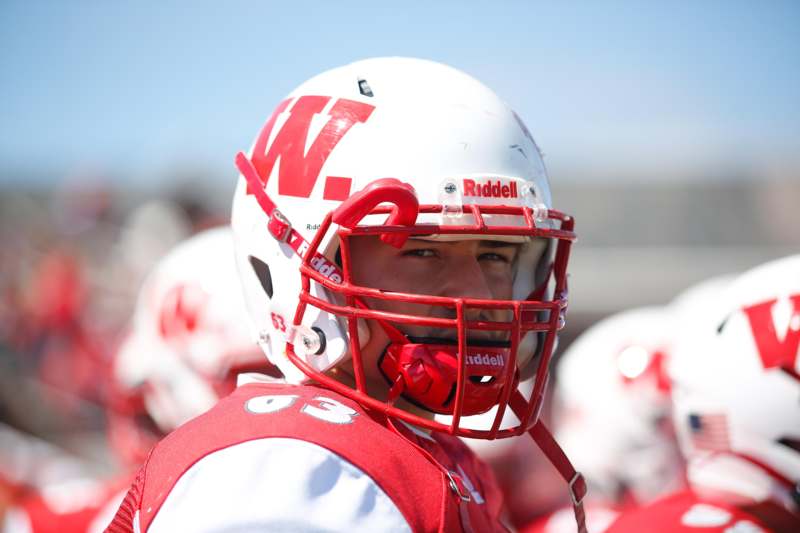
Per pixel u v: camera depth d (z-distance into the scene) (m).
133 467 9.22
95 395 19.62
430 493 4.10
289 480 3.88
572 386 11.23
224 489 3.86
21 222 23.55
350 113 4.83
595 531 9.71
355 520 3.88
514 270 5.32
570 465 4.93
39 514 8.78
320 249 4.67
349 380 4.90
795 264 6.20
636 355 10.83
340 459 3.99
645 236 24.97
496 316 4.88
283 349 4.87
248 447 3.96
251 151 5.21
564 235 4.95
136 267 21.34
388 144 4.72
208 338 8.59
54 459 13.98
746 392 5.95
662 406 10.55
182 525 3.84
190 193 21.97
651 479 10.55
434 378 4.50
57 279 21.02
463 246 4.79
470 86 5.04
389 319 4.38
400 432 4.68
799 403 5.82
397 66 5.04
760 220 25.34
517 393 4.86
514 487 11.34
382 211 4.54
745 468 5.97
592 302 23.16
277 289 4.86
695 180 26.14
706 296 11.70
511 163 4.86
